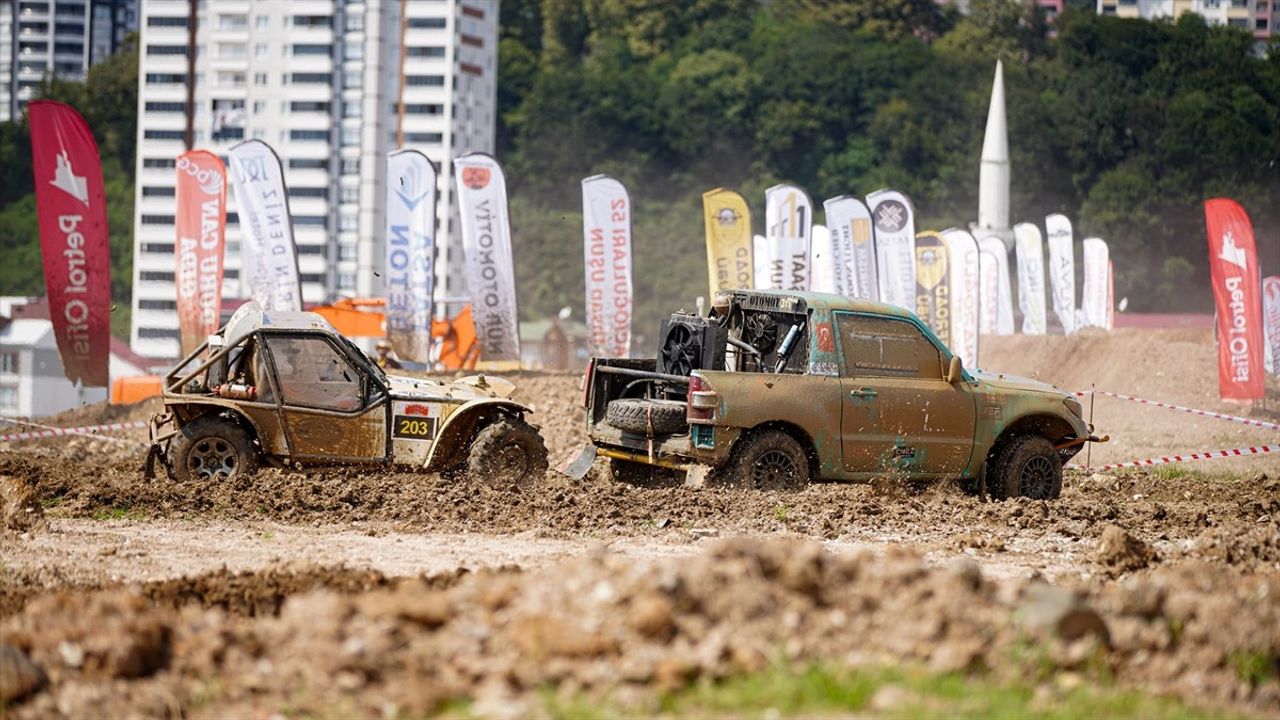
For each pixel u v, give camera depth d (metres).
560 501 30.84
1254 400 63.22
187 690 15.13
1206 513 32.88
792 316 33.91
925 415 34.00
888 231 64.88
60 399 145.50
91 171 58.19
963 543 27.48
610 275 65.25
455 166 65.38
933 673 14.75
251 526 28.92
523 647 14.98
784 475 32.88
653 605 14.98
